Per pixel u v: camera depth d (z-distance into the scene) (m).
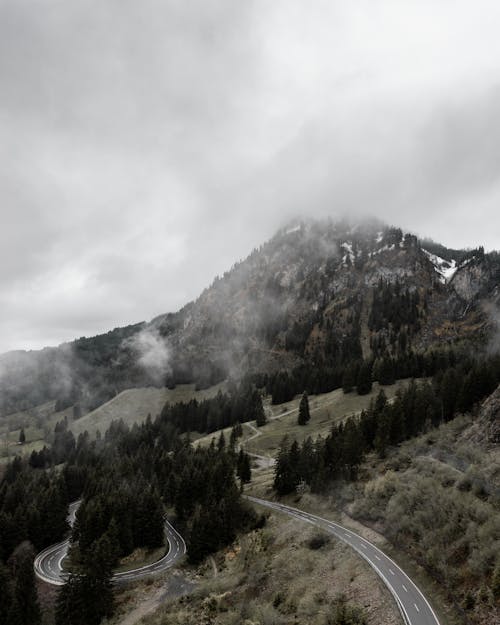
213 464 100.69
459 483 54.44
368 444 91.06
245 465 102.94
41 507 93.69
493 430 64.56
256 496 89.94
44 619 62.97
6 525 86.19
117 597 65.12
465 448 65.38
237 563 65.19
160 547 83.00
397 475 67.06
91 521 79.50
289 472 87.38
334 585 46.47
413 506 55.38
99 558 61.19
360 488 71.75
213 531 73.94
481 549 39.41
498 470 53.09
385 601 39.56
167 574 69.81
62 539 95.12
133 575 71.88
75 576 60.53
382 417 87.88
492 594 34.22
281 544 63.53
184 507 95.38
